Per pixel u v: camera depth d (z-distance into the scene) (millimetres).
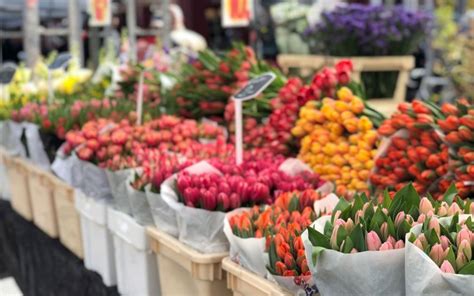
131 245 2201
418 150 1954
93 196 2484
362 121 2209
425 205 1411
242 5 4121
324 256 1251
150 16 8109
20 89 4176
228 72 3127
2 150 3789
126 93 3779
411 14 4016
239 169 2107
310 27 4285
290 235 1490
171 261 2002
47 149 3035
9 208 3760
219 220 1810
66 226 2896
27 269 3279
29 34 4949
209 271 1807
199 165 2072
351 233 1279
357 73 3771
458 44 5117
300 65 4258
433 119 1947
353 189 2217
